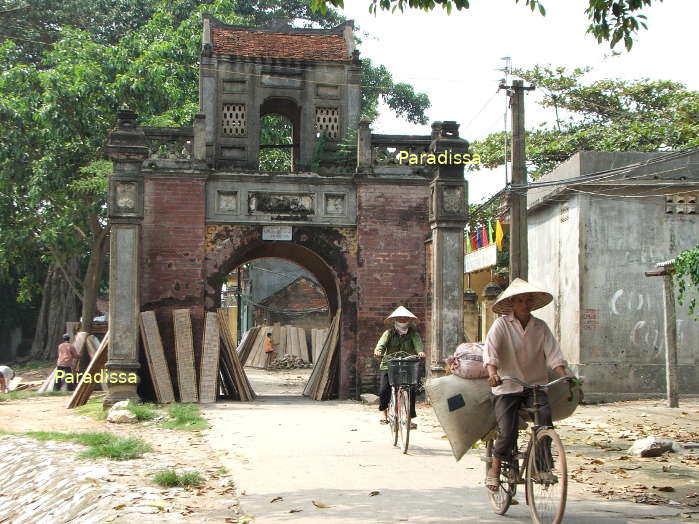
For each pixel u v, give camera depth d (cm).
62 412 1686
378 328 1870
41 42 3547
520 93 1554
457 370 750
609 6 929
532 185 1524
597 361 1858
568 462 998
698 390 1878
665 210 1897
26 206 2959
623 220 1889
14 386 2555
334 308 2205
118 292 1683
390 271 1881
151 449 1089
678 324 1884
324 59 2048
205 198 1842
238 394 1859
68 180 2677
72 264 3734
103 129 2675
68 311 3800
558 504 592
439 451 1080
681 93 2698
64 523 759
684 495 788
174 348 1802
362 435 1241
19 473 1004
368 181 1878
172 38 2995
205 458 1022
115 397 1661
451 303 1723
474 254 2136
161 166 1825
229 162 2005
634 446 1069
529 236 2280
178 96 2786
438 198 1733
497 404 677
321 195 1884
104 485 823
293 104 2173
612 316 1872
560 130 2956
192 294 1817
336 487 820
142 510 709
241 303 4991
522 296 679
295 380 2947
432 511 709
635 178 1820
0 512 902
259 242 1862
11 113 2658
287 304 4247
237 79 2019
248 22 3341
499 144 2945
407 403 1061
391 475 894
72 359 2272
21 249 3034
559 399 701
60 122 2614
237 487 818
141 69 2722
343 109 2045
